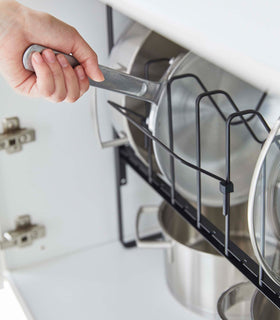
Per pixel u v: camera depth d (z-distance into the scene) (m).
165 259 0.92
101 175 0.97
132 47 0.78
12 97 0.83
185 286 0.86
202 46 0.44
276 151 0.53
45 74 0.55
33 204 0.94
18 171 0.90
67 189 0.95
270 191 0.56
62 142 0.91
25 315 0.87
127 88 0.65
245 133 0.76
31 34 0.59
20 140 0.86
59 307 0.89
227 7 0.44
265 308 0.70
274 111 0.73
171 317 0.87
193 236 0.99
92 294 0.92
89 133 0.92
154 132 0.69
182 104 0.73
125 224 1.04
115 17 0.84
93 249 1.03
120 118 0.83
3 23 0.58
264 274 0.62
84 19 0.82
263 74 0.39
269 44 0.38
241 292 0.70
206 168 0.77
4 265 0.97
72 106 0.88
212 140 0.76
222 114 0.72
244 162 0.77
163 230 0.84
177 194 0.79
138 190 1.02
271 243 0.59
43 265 0.99
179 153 0.75
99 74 0.60
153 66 0.82
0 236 0.94
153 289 0.93
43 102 0.86
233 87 0.75
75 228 1.00
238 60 0.40
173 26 0.46
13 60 0.61
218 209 0.94
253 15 0.42
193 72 0.71
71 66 0.60
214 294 0.83
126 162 0.91
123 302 0.90
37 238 0.96
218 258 0.80
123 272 0.97
